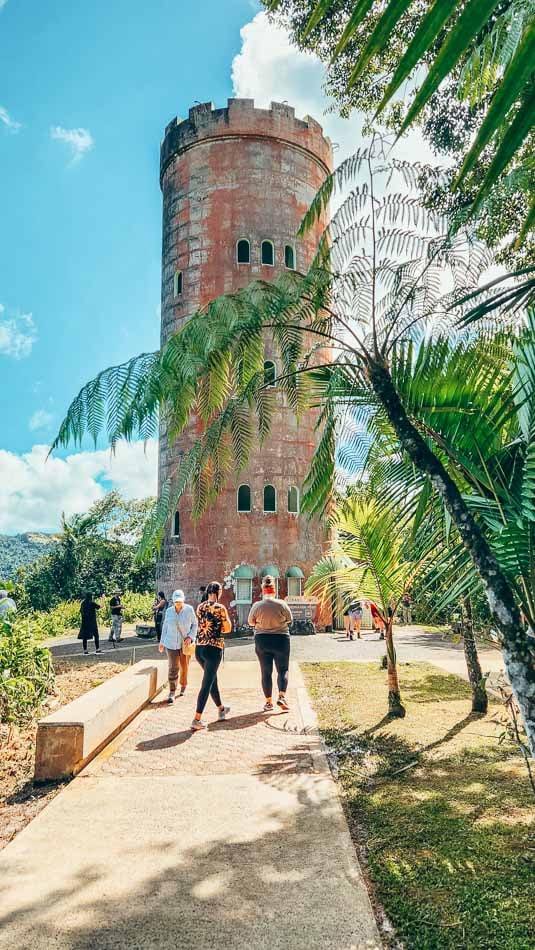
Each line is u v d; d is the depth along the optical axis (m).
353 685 10.29
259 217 24.83
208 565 22.44
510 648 2.84
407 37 8.54
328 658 14.41
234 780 5.46
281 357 4.72
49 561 36.59
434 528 3.81
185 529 22.98
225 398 4.57
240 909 3.30
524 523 3.08
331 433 4.52
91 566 37.47
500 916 3.19
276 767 5.81
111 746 6.66
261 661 8.38
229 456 4.40
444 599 3.68
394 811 4.69
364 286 4.52
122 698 7.20
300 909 3.29
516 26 3.21
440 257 4.55
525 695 2.77
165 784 5.39
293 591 23.02
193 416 22.41
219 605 7.67
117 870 3.78
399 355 3.58
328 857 3.90
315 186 26.66
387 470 4.32
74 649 18.72
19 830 4.51
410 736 6.84
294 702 8.91
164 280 26.55
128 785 5.38
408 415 3.56
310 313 4.66
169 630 9.12
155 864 3.86
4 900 3.45
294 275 4.70
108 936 3.08
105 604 31.77
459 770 5.63
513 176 4.54
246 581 22.53
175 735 7.09
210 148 25.30
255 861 3.87
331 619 22.89
